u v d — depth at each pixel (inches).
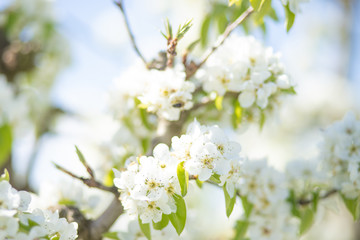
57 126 48.9
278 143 71.5
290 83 28.1
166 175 23.7
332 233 58.7
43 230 23.2
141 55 27.9
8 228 22.4
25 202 23.4
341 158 29.1
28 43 47.3
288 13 26.7
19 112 42.4
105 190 26.8
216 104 28.7
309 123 74.6
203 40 34.2
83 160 26.4
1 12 46.6
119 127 34.6
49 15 47.6
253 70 27.9
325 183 30.5
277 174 30.1
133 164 24.2
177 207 23.8
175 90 26.9
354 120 29.6
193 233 32.8
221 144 24.0
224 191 24.1
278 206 30.3
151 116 31.8
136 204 23.8
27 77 48.1
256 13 27.5
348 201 29.1
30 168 47.0
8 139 38.3
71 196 29.1
